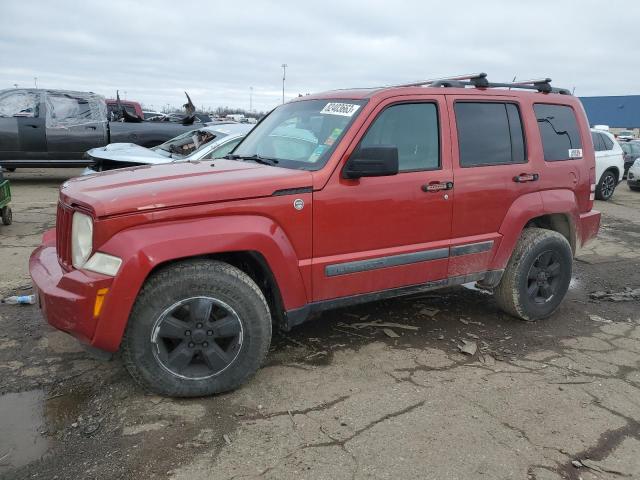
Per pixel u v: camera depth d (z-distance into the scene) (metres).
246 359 3.38
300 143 3.98
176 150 8.43
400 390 3.50
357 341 4.25
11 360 3.78
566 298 5.60
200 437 2.94
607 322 4.90
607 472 2.74
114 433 2.96
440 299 5.34
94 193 3.17
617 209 12.49
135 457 2.76
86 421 3.07
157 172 3.70
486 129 4.37
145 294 3.11
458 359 4.00
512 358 4.05
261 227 3.33
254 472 2.66
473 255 4.33
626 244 8.47
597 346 4.34
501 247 4.46
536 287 4.77
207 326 3.26
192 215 3.16
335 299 3.76
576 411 3.31
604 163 13.62
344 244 3.70
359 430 3.03
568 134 4.98
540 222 5.14
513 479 2.67
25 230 7.93
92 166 8.51
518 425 3.14
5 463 2.70
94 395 3.35
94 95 12.42
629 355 4.18
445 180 4.07
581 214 5.12
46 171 16.53
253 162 4.06
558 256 4.82
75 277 3.05
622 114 61.69
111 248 3.01
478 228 4.32
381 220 3.81
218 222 3.22
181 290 3.16
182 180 3.34
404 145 3.96
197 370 3.32
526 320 4.81
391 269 3.92
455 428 3.08
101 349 3.11
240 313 3.32
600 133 13.98
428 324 4.68
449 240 4.18
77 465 2.69
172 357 3.23
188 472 2.65
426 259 4.06
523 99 4.62
